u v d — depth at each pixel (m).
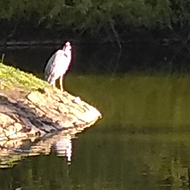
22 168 10.93
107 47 38.59
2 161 11.41
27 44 38.53
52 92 15.36
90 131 13.95
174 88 21.56
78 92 20.19
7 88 14.81
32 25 38.53
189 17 37.78
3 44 38.53
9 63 29.48
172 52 35.84
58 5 36.78
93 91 20.56
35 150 12.23
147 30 38.62
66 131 13.97
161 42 38.62
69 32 38.75
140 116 15.85
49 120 14.14
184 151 12.03
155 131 13.88
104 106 17.42
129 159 11.49
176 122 14.94
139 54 35.59
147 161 11.33
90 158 11.52
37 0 37.38
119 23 38.28
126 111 16.64
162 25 37.78
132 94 20.00
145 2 36.88
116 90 20.97
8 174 10.59
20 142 12.97
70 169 10.85
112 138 13.20
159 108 17.11
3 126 13.41
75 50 37.69
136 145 12.54
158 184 10.02
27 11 37.84
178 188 9.84
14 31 38.47
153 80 23.98
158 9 36.81
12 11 37.34
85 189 9.79
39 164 11.17
